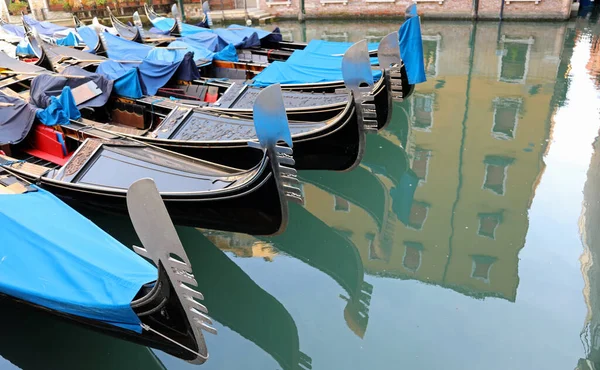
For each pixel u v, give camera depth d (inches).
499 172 372.2
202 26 776.3
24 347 223.3
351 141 323.9
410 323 240.5
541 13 856.3
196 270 280.2
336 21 1015.6
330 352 225.5
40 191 250.2
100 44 578.6
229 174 269.7
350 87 301.0
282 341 232.5
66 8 1023.0
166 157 294.5
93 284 187.8
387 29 914.7
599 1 1000.9
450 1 907.4
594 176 346.9
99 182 281.7
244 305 257.0
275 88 217.3
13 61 466.9
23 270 197.5
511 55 671.8
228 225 272.8
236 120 347.6
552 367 210.2
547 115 465.4
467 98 519.8
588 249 282.7
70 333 229.1
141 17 1076.5
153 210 152.9
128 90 401.1
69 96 353.1
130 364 218.5
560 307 242.7
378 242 310.3
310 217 335.6
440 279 271.6
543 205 327.9
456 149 413.4
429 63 656.4
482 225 314.0
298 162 348.5
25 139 365.1
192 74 445.7
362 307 252.8
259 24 1044.5
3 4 986.7
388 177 384.5
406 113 489.4
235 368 219.5
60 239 208.2
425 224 325.7
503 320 237.8
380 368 215.3
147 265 198.8
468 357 218.5
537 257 279.0
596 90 524.4
